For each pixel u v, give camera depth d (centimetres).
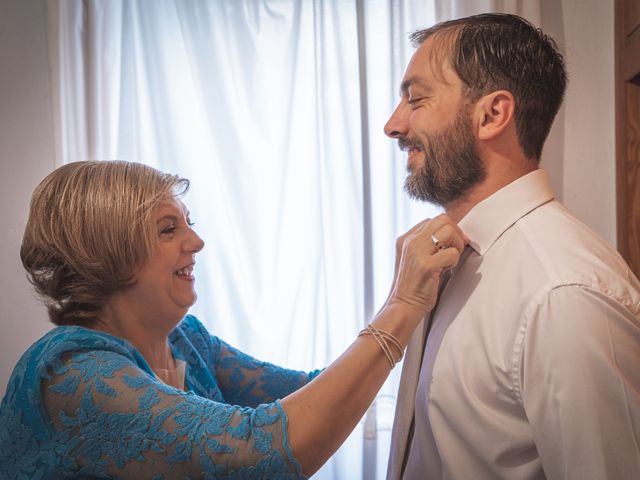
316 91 200
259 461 87
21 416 94
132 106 210
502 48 99
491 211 100
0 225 215
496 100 98
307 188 206
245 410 93
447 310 102
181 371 121
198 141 210
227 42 206
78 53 204
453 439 94
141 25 208
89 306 107
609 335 79
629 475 76
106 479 93
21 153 214
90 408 91
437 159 102
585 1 188
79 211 101
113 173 104
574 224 96
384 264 200
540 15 180
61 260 103
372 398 97
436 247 99
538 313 84
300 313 207
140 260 104
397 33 196
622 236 177
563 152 191
